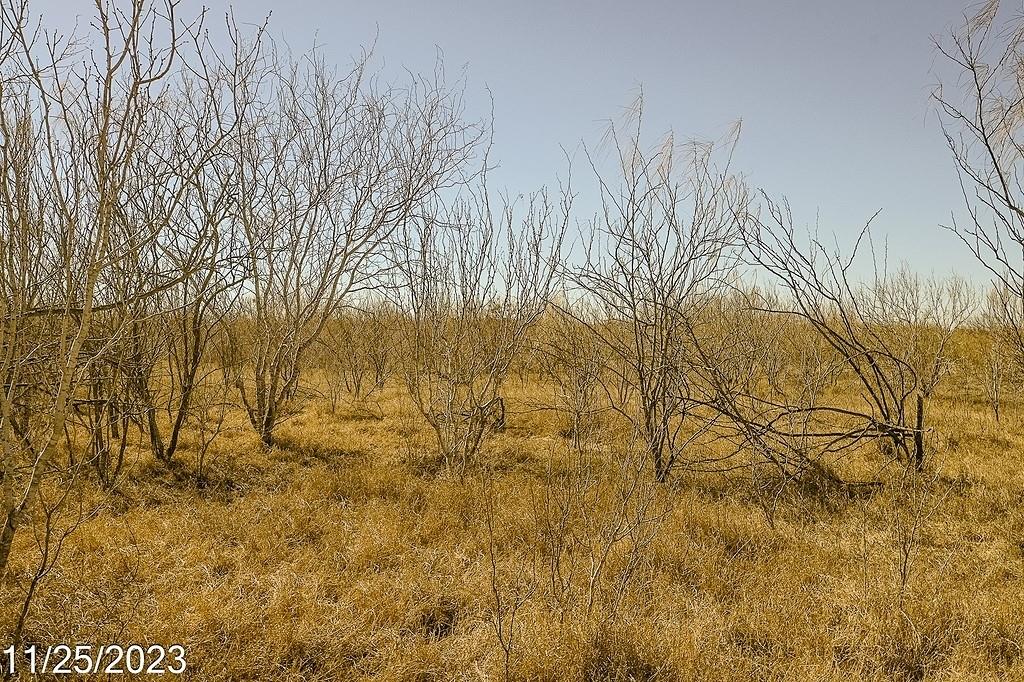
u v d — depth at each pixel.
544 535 4.34
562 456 6.46
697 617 3.44
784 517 5.08
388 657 3.12
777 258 5.67
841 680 2.91
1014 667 3.01
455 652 3.18
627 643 3.13
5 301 2.39
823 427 7.81
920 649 3.18
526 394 9.57
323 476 5.68
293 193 7.18
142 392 5.90
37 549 4.02
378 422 8.50
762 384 9.52
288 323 7.27
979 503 5.16
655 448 5.44
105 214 2.43
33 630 3.21
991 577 3.93
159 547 4.22
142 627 3.25
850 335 5.88
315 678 3.01
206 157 3.25
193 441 7.03
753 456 6.05
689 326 5.69
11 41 2.37
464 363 6.88
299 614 3.52
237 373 7.20
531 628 3.25
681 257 5.58
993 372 9.52
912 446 6.62
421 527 4.66
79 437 6.73
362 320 11.87
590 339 5.99
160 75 2.48
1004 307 4.56
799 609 3.55
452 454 6.36
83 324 2.43
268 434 6.95
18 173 2.63
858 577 3.94
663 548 4.19
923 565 4.06
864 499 5.42
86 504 4.89
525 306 6.56
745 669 3.03
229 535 4.56
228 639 3.22
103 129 2.36
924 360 10.81
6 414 2.45
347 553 4.24
